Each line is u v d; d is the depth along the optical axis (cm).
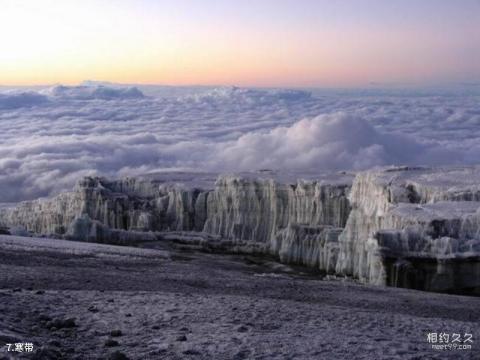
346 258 8619
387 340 2941
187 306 3612
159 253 9269
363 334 3089
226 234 12444
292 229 10331
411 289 6581
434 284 6750
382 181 9438
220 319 3256
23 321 2894
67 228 12912
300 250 9912
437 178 9950
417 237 7056
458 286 6744
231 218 12625
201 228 13125
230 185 12756
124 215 13375
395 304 4928
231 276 6309
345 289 5716
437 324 3653
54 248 8188
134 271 6178
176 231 12850
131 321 3105
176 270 6594
